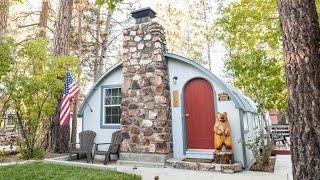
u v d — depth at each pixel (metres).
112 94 8.96
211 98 7.47
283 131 11.88
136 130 7.69
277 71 6.59
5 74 7.60
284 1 3.43
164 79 7.77
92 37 16.52
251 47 7.22
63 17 10.21
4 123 8.99
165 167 6.91
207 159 7.09
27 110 8.19
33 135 8.22
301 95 3.10
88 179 5.03
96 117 9.03
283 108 6.32
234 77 7.81
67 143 9.57
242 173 6.09
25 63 8.33
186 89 7.86
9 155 8.75
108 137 8.67
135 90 7.93
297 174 3.06
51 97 8.42
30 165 6.46
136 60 8.11
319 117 3.01
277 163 6.94
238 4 6.99
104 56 15.16
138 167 6.98
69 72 8.39
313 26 3.23
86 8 14.58
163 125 7.33
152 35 8.01
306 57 3.14
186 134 7.68
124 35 8.49
